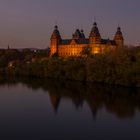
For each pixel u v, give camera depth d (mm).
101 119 69812
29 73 185125
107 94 105438
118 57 129500
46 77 170250
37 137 56375
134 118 70438
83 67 149500
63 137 56531
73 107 83562
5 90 118062
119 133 58906
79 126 63781
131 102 90250
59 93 109938
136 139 55750
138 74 119312
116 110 79125
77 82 143625
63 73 160000
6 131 59750
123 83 124000
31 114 74312
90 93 109312
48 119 69500
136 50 131500
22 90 118312
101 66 134750
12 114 74125
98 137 56781
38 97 100688
